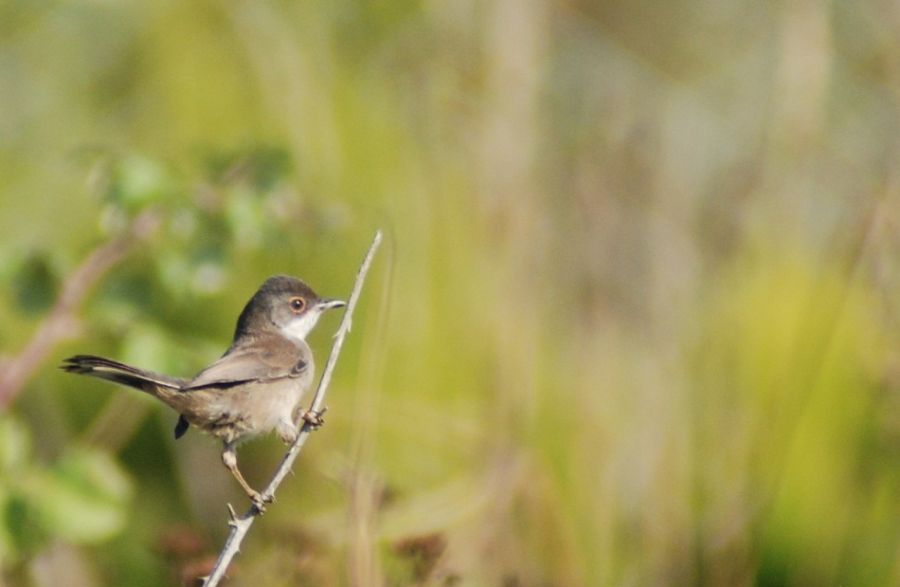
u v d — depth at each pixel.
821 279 12.65
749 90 16.44
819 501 11.63
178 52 13.80
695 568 11.63
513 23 13.56
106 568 12.44
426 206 12.64
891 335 11.83
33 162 14.18
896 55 14.77
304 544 10.27
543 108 14.38
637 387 12.33
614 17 16.88
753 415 12.05
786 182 13.63
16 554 10.02
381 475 9.95
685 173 15.10
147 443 13.11
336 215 11.70
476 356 12.03
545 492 11.32
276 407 9.38
